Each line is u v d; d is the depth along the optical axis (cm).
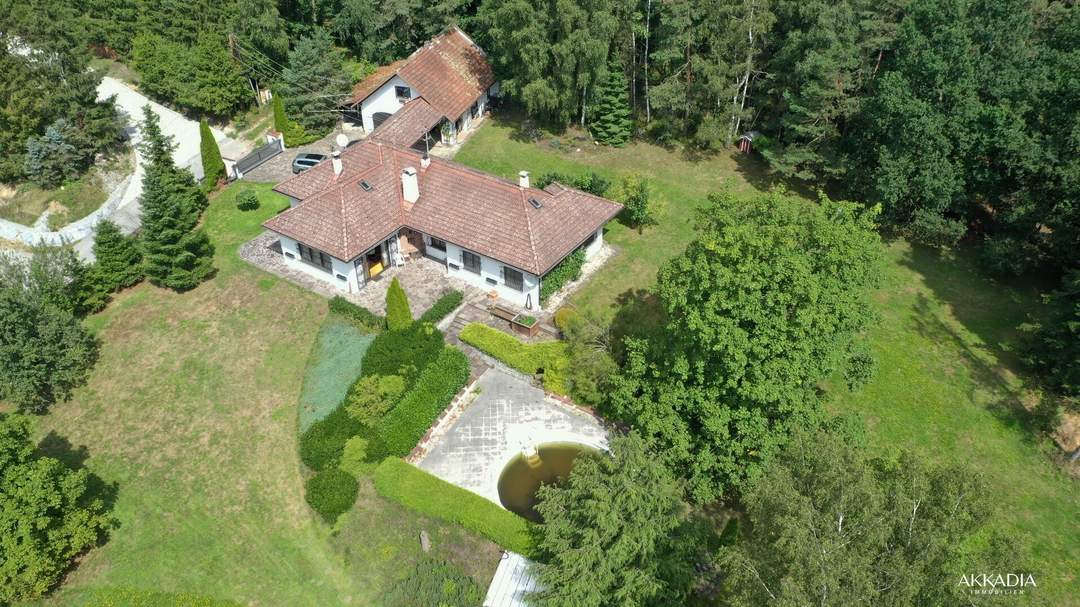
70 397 3719
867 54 4953
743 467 2975
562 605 2338
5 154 5559
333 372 3769
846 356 3109
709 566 2833
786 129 5281
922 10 4478
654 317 4056
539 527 2723
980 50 4438
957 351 4006
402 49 6950
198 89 6084
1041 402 3644
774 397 2734
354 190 4266
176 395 3700
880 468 2336
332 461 3259
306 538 3089
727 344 2700
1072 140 3956
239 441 3472
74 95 5531
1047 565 3027
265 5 6288
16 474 2728
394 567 2980
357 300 4172
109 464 3394
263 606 2872
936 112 4359
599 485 2455
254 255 4591
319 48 5959
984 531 3098
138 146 4959
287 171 5625
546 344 3816
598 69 5212
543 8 5094
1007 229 4588
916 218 4612
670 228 4888
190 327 4084
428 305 4156
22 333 3566
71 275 4134
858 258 2934
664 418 3006
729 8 4934
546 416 3597
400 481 3169
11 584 2692
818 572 1711
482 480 3278
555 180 5044
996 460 3459
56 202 5534
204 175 5359
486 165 5525
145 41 6462
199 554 3039
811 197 5184
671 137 5719
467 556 2975
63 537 2833
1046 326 3766
